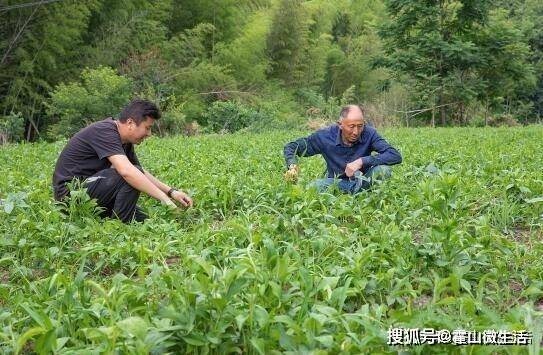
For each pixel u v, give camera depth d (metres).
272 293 2.38
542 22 32.19
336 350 2.09
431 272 3.16
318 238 3.39
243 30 26.53
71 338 2.27
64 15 19.55
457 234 3.21
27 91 19.97
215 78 23.58
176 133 19.55
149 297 2.84
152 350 2.11
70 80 20.33
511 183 4.97
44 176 6.06
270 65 27.52
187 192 5.14
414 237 4.02
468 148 9.43
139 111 4.62
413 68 24.38
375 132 5.32
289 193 4.54
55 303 2.52
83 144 4.65
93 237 3.91
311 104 27.02
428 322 2.12
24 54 18.95
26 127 20.83
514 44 24.22
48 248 3.63
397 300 2.79
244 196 4.99
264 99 25.19
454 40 23.62
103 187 4.53
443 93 23.81
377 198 4.52
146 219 4.23
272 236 3.62
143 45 22.89
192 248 3.42
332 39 33.78
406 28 24.83
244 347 2.20
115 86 17.91
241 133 18.61
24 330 2.51
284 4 27.20
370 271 3.18
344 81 32.09
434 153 8.48
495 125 26.02
